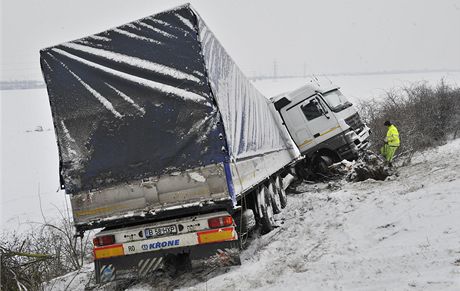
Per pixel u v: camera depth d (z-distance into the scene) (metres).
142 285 6.90
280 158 12.01
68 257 9.55
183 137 6.68
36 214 17.39
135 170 6.81
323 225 8.52
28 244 9.17
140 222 7.05
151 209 6.75
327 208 9.91
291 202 12.04
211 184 6.62
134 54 6.84
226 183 6.59
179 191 6.70
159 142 6.75
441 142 18.64
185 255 7.35
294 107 15.12
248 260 7.17
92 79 6.96
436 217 7.05
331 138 14.81
